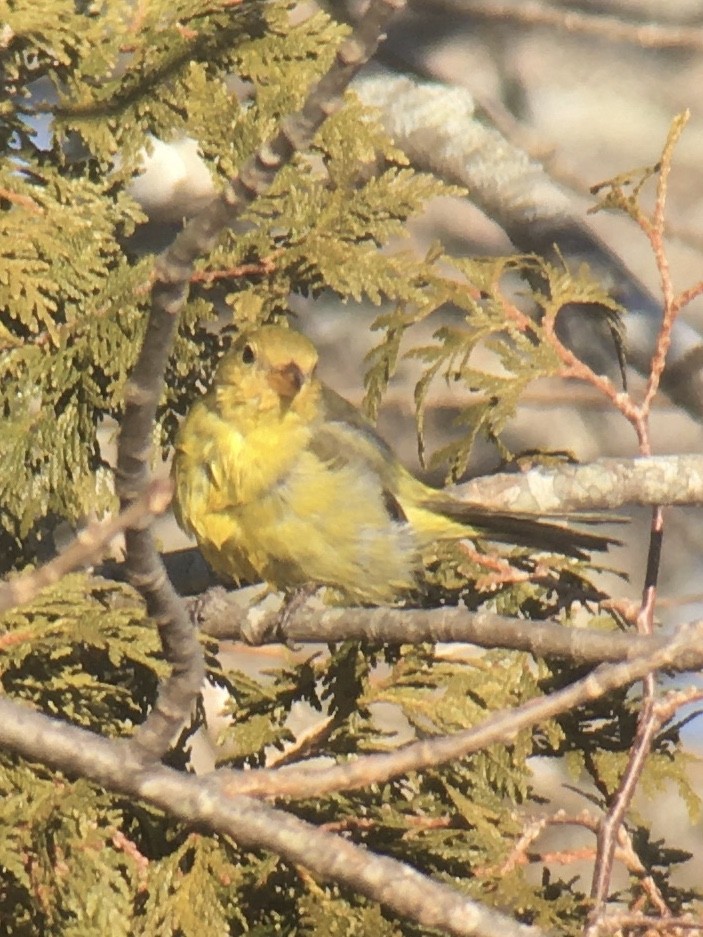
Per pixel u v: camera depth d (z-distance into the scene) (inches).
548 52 910.4
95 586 351.9
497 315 403.9
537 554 438.9
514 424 776.3
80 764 276.1
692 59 920.9
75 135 497.4
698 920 295.7
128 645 337.4
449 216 820.0
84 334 376.5
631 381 752.3
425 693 371.6
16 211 378.9
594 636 328.8
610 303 405.1
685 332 647.1
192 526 418.9
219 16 395.5
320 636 365.4
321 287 413.4
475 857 346.9
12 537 411.2
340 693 368.5
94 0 398.0
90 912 315.0
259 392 408.2
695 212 904.9
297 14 730.8
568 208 659.4
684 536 773.9
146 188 684.7
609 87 917.8
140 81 395.5
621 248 878.4
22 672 343.9
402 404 759.1
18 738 276.8
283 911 332.8
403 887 277.1
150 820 333.4
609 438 781.9
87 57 388.8
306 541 416.5
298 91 397.4
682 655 286.0
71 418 378.9
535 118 906.7
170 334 223.1
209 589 398.9
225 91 396.2
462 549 418.3
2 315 390.0
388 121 677.9
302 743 366.9
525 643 332.2
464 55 897.5
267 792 281.7
